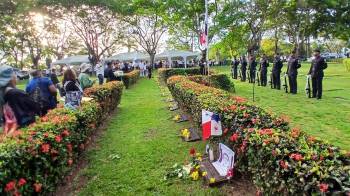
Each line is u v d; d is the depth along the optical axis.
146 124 8.84
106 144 6.98
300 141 3.16
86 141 6.25
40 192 3.70
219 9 30.34
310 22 40.03
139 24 39.66
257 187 3.60
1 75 4.82
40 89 6.67
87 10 35.59
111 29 38.50
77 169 5.54
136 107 11.99
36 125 4.52
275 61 14.57
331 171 2.47
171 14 30.80
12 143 3.51
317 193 2.41
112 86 10.58
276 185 3.04
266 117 4.24
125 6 35.94
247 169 4.08
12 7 34.25
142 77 30.89
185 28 33.00
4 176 2.93
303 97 11.77
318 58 11.20
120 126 8.77
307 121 7.86
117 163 5.77
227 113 4.66
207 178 4.61
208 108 5.21
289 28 44.06
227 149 4.63
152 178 4.99
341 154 2.82
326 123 7.57
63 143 4.52
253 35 35.56
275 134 3.43
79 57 39.28
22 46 38.38
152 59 40.47
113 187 4.76
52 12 35.12
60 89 11.54
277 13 36.06
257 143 3.42
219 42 36.47
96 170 5.46
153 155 6.05
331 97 11.57
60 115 5.50
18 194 3.16
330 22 40.00
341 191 2.26
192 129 7.49
